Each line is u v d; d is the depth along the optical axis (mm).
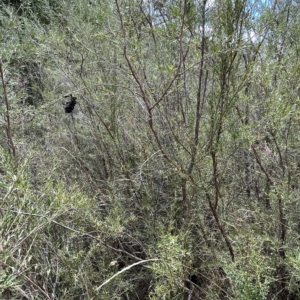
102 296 1756
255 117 2045
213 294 1796
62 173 2381
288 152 2074
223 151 1859
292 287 1816
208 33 1808
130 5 1786
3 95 2199
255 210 2004
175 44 1944
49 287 1770
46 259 1697
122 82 2209
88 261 1869
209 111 1836
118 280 1926
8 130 2008
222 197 2086
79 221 1779
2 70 2053
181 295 1918
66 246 1771
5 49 2020
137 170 2377
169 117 2016
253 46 1856
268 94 1866
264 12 1825
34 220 1477
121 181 2383
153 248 2047
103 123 2281
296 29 1950
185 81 1906
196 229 2207
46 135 2533
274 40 1986
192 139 1907
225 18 1667
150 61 2105
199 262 2117
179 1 1657
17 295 1492
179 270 1544
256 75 1811
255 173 2152
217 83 1812
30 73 2867
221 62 1702
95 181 2545
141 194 2383
